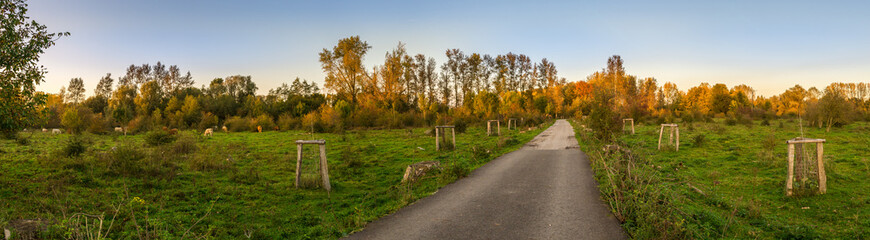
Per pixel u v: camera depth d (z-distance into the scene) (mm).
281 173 15234
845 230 7336
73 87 87562
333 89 59750
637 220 7152
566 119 80562
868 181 11352
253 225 8266
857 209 8641
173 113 59219
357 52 60188
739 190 11188
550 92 92688
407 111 66938
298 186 12383
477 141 28453
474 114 57438
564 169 14836
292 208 9969
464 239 7086
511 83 93000
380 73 62250
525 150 22516
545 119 65312
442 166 14953
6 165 14320
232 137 34156
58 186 10523
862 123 38750
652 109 69188
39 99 11289
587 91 97188
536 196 10344
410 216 8789
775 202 9789
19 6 10625
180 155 18578
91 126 36500
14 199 9219
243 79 96188
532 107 74062
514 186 11828
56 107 46062
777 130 31859
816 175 10891
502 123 51562
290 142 28562
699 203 9664
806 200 9648
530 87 95438
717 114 66812
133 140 27938
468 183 12609
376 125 50781
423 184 12703
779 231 7375
